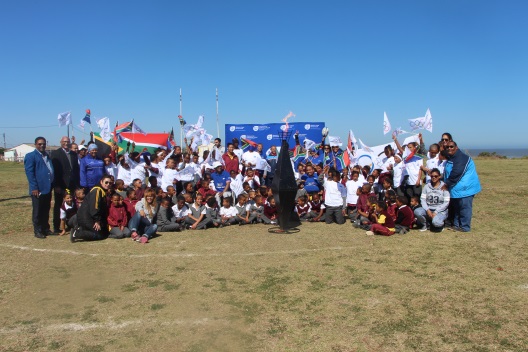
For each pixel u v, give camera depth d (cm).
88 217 780
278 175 836
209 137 1236
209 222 909
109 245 760
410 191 957
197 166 1105
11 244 771
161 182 1041
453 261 625
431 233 820
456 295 488
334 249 709
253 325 418
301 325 417
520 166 2767
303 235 823
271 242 767
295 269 599
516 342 375
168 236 833
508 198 1291
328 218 942
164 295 504
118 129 1186
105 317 444
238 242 771
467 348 367
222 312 451
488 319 423
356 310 450
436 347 369
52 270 609
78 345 384
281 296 494
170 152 1173
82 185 892
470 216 828
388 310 449
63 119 995
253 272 588
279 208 841
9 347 381
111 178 822
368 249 706
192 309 461
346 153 1202
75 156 893
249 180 1102
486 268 588
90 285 544
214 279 560
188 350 372
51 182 834
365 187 906
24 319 441
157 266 625
